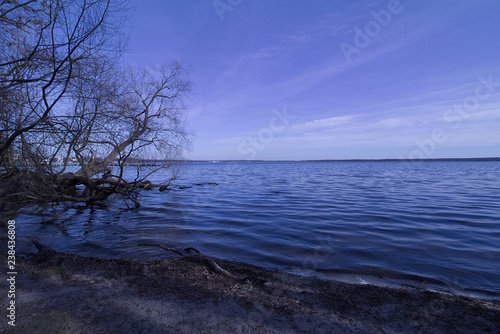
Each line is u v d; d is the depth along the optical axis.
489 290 4.19
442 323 2.90
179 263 4.56
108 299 3.28
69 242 6.80
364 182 27.11
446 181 27.36
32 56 6.34
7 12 5.83
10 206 10.48
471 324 2.88
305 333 2.68
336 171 56.84
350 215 10.59
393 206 12.66
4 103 6.40
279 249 6.35
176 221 9.74
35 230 8.23
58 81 6.43
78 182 13.30
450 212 11.05
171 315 2.95
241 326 2.78
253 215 10.80
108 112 8.70
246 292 3.57
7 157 7.70
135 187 15.84
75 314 2.91
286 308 3.17
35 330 2.58
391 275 4.79
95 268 4.29
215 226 8.88
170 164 16.55
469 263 5.41
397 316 3.03
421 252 6.10
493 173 42.66
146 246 6.41
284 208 12.47
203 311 3.05
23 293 3.38
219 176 41.47
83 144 8.91
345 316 3.02
